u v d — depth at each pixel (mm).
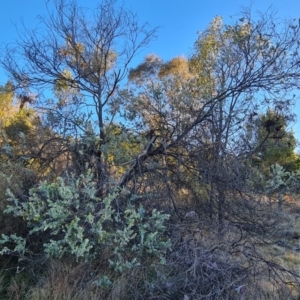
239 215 4207
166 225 3787
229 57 4773
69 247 3176
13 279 3281
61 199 3254
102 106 5152
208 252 3307
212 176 4367
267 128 5004
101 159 4441
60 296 2955
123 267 3188
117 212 3486
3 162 4477
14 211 3211
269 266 3432
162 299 2969
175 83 5211
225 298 2869
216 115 4652
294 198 4594
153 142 4664
